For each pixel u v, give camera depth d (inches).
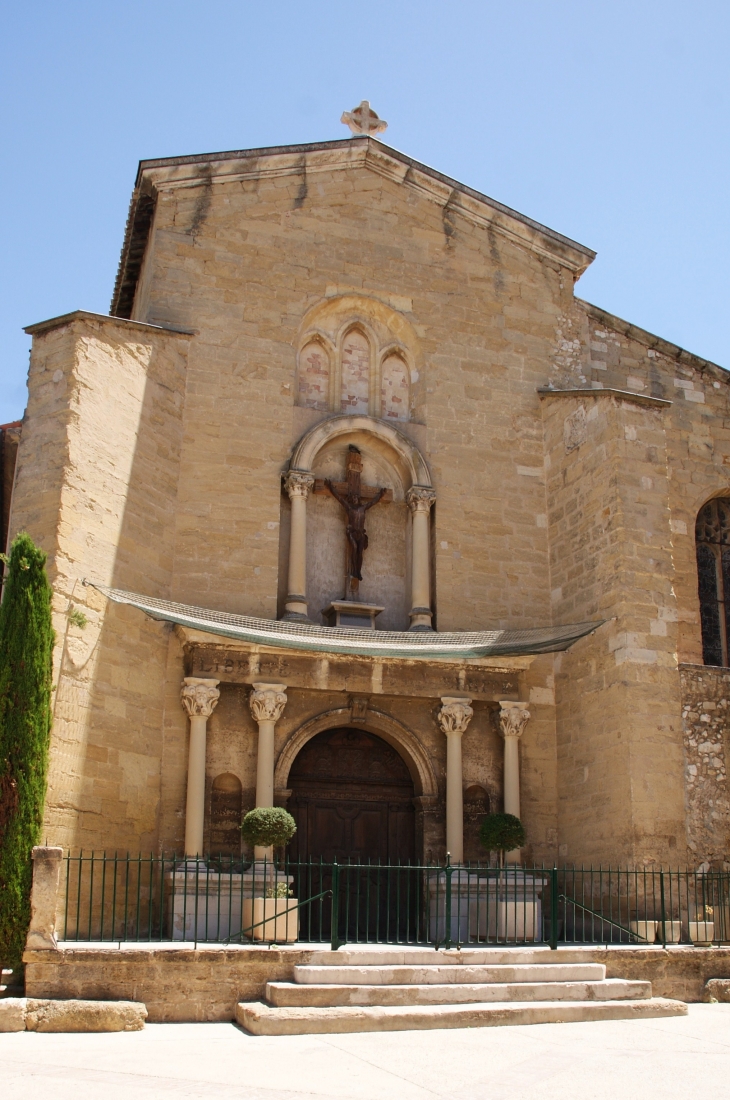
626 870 725.9
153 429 799.1
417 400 922.1
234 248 889.5
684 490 961.5
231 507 830.5
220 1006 552.4
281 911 636.1
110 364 765.3
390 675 811.4
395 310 927.7
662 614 806.5
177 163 884.0
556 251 987.9
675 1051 473.7
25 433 729.6
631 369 984.9
